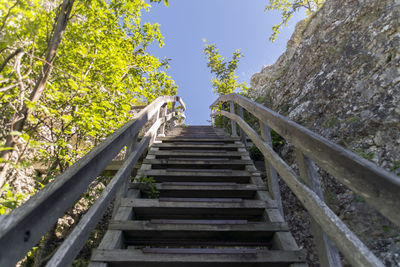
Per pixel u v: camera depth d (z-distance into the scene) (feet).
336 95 9.84
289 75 17.66
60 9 8.27
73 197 3.19
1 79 5.68
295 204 8.68
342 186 7.13
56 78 10.76
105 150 4.56
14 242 2.06
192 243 5.78
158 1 8.82
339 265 3.81
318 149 3.89
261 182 8.03
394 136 6.49
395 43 8.13
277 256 4.75
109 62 12.74
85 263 11.89
